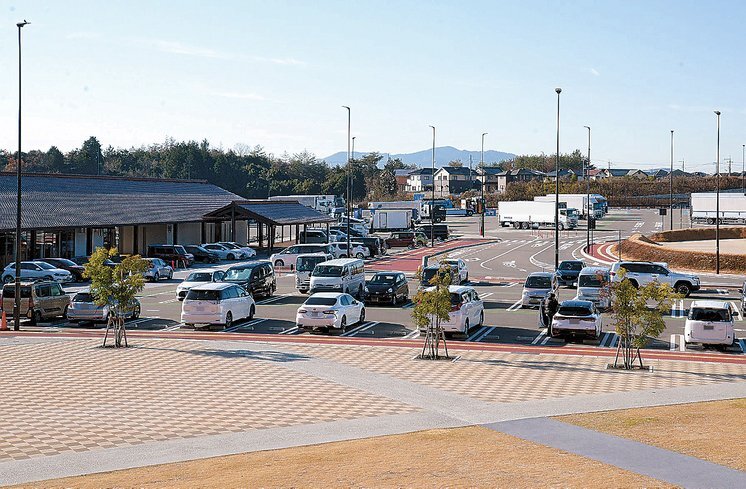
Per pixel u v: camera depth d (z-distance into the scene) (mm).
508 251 80938
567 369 26422
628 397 22375
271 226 82938
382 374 25516
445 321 29891
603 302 39188
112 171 176000
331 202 118188
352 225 100250
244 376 25172
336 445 17625
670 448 16906
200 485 14617
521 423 19406
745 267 61312
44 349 29781
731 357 28891
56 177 71312
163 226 76312
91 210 66625
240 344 30969
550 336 32375
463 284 52906
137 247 72562
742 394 22781
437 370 26203
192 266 68688
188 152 166625
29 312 36375
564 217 110750
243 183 170375
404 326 35812
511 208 117500
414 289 50250
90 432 18906
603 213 138625
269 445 17750
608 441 17562
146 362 27359
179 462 16469
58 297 38031
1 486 14961
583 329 31656
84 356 28391
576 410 20797
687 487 14234
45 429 19141
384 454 16609
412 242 86500
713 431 18359
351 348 30188
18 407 21266
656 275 46688
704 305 30656
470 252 80188
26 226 57188
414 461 15984
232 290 36250
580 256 74375
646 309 26438
